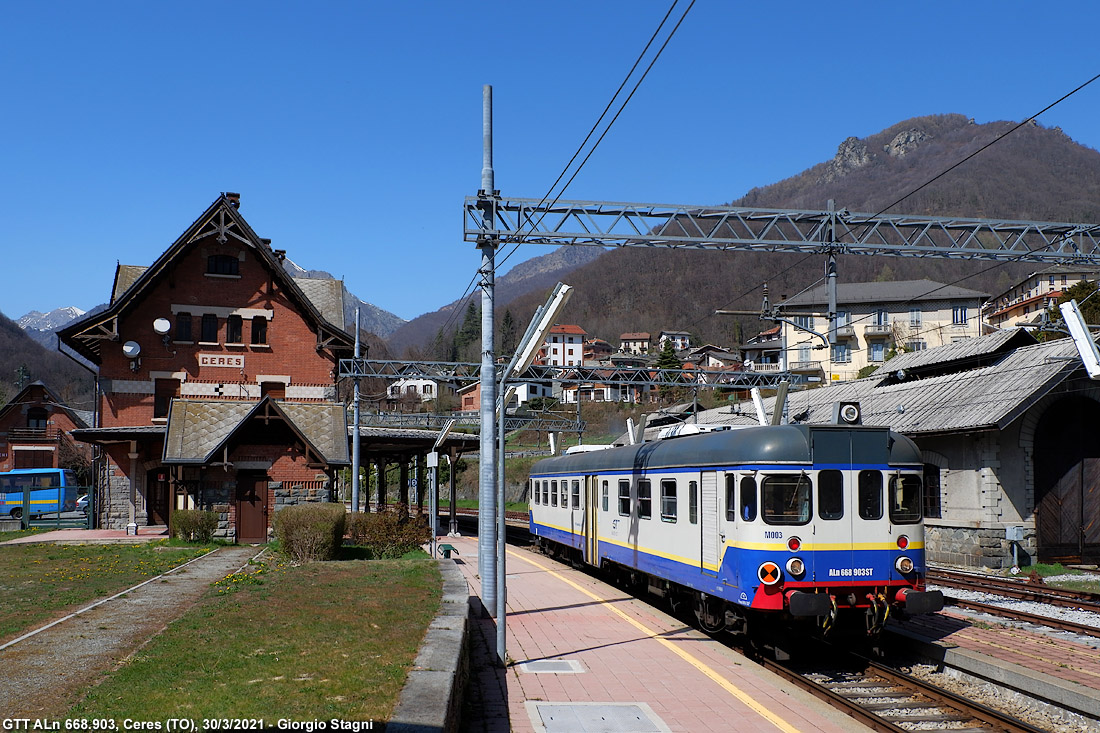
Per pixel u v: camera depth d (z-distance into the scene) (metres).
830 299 16.83
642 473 15.92
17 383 124.88
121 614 11.01
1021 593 15.96
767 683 9.94
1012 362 22.61
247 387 29.94
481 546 14.00
